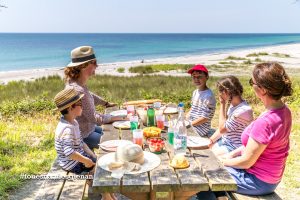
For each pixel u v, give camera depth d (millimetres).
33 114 8766
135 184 2584
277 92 2902
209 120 5176
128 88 13961
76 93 3516
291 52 59188
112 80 17219
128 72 29312
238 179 3328
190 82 15336
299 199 4324
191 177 2705
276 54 51344
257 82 2969
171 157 3156
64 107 3434
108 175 2742
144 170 2820
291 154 5855
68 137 3434
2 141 6383
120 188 2582
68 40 167500
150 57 63594
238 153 3760
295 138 6734
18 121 8094
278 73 2885
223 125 4367
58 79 20109
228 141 4242
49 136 6855
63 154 3611
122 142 3525
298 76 21312
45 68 45656
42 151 6062
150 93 10883
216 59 46531
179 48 95875
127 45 113312
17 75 33031
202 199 3373
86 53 4305
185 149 3279
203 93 5195
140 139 3414
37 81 17812
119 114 4918
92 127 4562
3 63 55750
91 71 4430
